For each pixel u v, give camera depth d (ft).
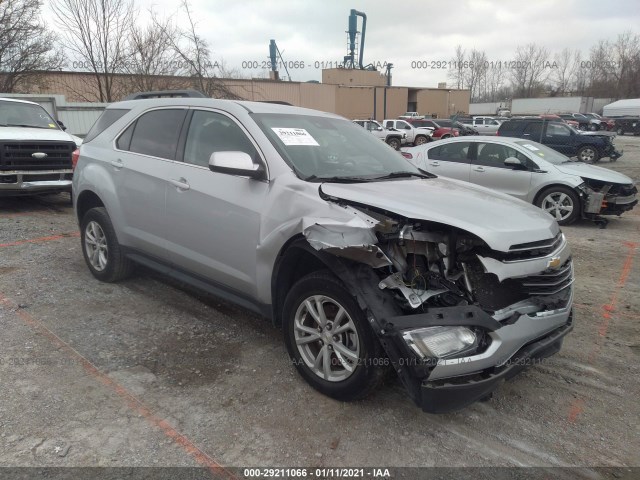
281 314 11.37
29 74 68.90
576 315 15.48
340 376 10.03
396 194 10.51
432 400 8.54
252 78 113.60
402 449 9.07
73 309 14.37
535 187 28.73
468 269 9.53
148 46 64.75
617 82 236.43
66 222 25.58
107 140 15.85
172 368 11.44
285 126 12.57
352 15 214.69
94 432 9.12
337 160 12.36
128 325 13.53
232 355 12.13
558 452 9.16
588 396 11.02
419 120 113.80
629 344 13.53
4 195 26.50
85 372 11.07
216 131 12.80
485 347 8.73
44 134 28.04
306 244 10.02
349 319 9.55
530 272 9.35
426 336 8.45
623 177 28.40
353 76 185.47
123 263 15.93
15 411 9.59
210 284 12.84
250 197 11.33
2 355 11.60
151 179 13.75
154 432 9.20
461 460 8.86
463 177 30.86
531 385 11.40
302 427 9.53
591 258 22.07
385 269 9.47
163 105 14.52
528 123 62.18
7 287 15.74
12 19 66.13
